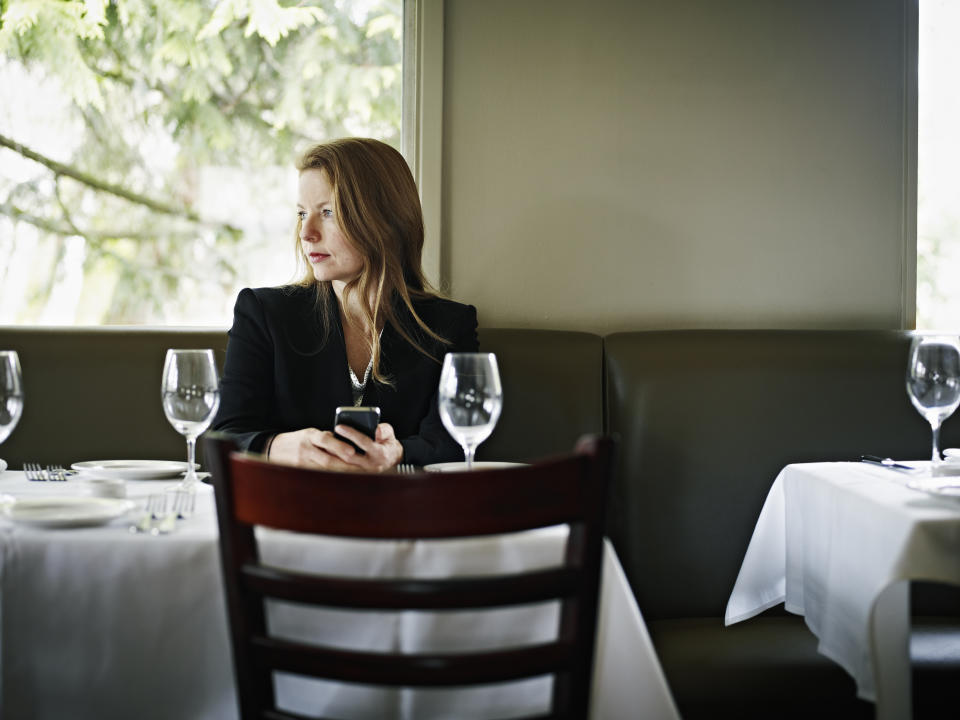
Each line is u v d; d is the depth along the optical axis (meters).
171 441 2.04
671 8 2.33
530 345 2.10
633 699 0.99
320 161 1.91
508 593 0.86
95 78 2.26
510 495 0.86
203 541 1.00
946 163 2.45
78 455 2.01
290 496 0.86
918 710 1.58
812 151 2.36
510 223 2.30
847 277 2.37
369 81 2.31
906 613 1.23
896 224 2.38
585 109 2.31
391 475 0.85
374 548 0.99
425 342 1.88
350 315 1.91
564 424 2.06
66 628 0.99
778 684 1.57
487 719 0.99
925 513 1.20
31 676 0.99
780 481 1.73
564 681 0.90
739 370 2.07
